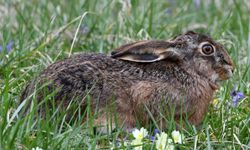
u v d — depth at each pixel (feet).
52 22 50.06
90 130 37.50
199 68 40.65
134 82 39.42
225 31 55.16
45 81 39.24
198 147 38.14
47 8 56.34
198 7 63.62
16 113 37.19
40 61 45.93
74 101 38.75
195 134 38.29
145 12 54.85
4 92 39.70
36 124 38.29
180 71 40.19
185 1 65.72
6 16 56.34
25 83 42.37
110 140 38.17
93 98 38.96
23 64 46.55
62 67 39.55
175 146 37.19
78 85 39.04
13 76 45.62
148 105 39.50
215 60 40.93
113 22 54.39
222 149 38.42
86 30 53.26
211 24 60.90
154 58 39.83
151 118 39.11
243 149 37.96
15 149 35.99
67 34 52.49
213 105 43.06
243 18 60.90
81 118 38.14
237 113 42.27
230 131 40.11
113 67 39.65
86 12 48.60
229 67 41.32
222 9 64.13
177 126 40.37
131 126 39.52
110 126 38.09
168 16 61.00
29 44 49.80
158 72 39.88
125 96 39.22
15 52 47.88
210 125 40.37
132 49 39.63
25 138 36.60
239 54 51.88
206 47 40.73
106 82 39.14
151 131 39.73
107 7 56.65
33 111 37.09
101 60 39.81
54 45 49.80
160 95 39.58
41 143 36.42
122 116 39.24
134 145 36.24
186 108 40.19
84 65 39.42
